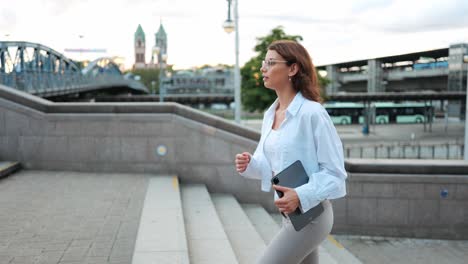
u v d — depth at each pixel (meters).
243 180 6.70
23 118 6.86
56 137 6.87
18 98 6.87
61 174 6.62
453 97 52.03
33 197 5.20
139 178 6.39
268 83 1.91
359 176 6.42
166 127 6.72
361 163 6.43
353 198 6.47
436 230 6.44
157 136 6.74
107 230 4.00
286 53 1.85
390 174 6.41
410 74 78.38
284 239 1.86
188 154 6.72
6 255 3.38
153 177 6.47
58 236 3.83
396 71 81.25
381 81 83.88
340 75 95.12
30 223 4.20
